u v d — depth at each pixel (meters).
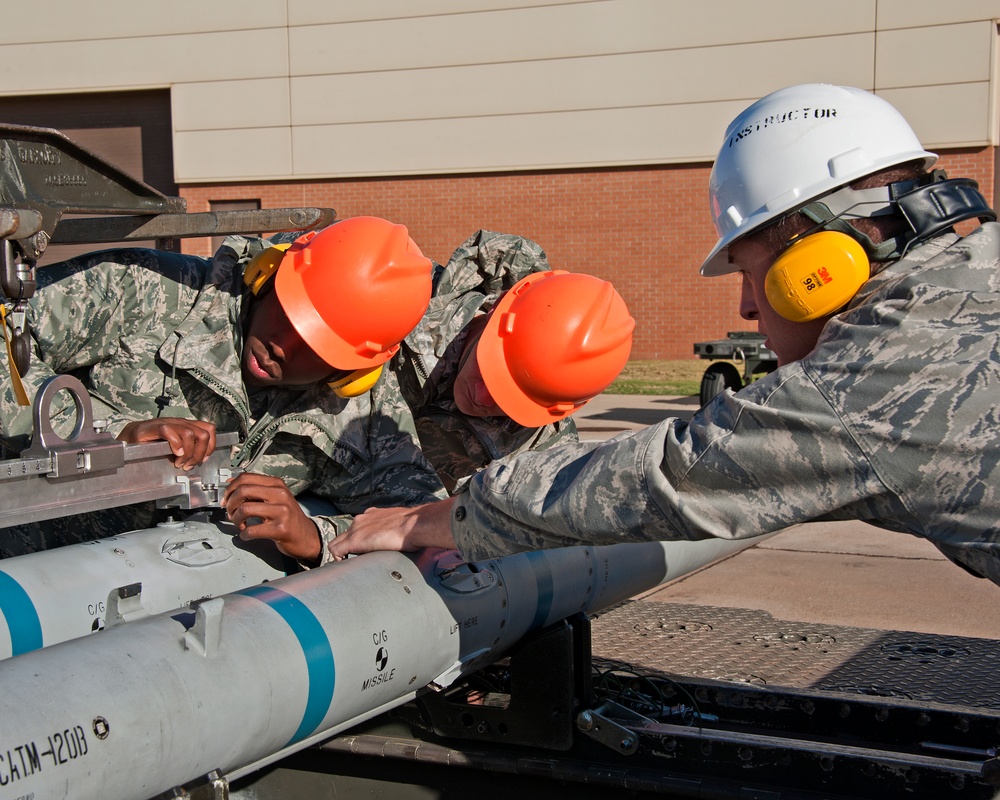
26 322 2.48
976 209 1.74
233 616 1.82
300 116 17.88
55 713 1.44
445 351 3.13
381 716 2.50
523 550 2.00
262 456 2.80
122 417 2.69
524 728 2.33
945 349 1.60
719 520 1.74
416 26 17.31
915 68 15.60
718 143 16.47
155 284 2.77
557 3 16.75
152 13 18.14
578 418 11.09
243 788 2.48
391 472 2.89
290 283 2.63
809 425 1.64
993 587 4.92
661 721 2.66
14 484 1.93
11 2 18.58
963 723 2.44
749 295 2.03
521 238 3.27
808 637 3.29
